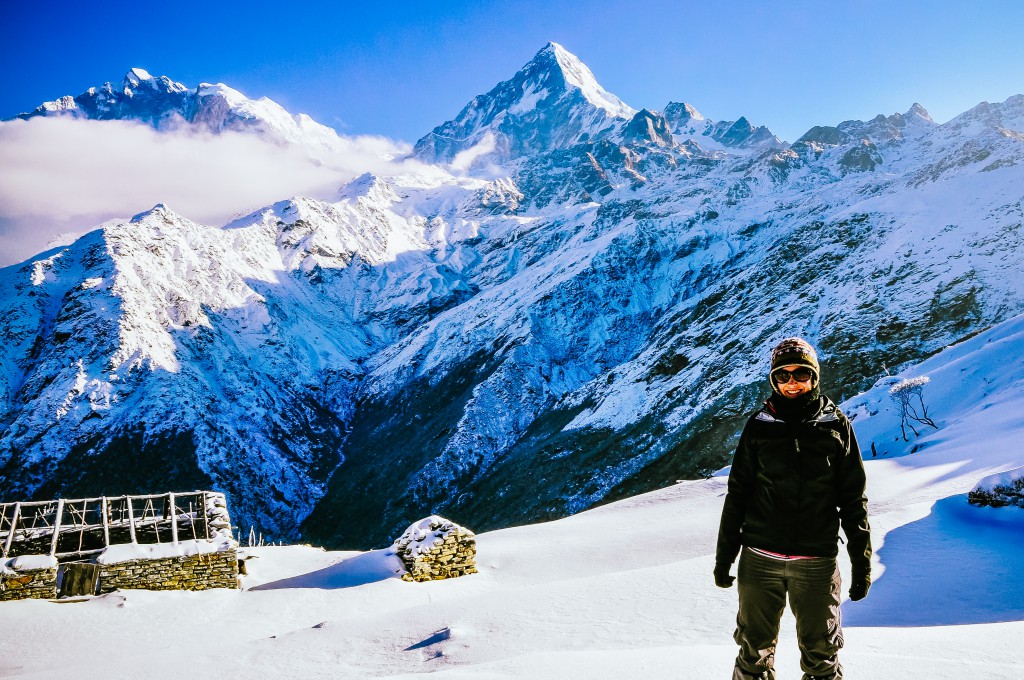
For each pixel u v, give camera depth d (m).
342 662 8.72
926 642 5.73
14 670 14.49
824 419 3.34
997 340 59.50
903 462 30.70
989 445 28.30
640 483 88.44
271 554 27.36
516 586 19.94
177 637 16.84
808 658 3.36
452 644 8.90
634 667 4.98
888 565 11.27
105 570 19.73
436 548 21.02
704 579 11.16
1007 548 11.32
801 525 3.31
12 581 18.69
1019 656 4.89
